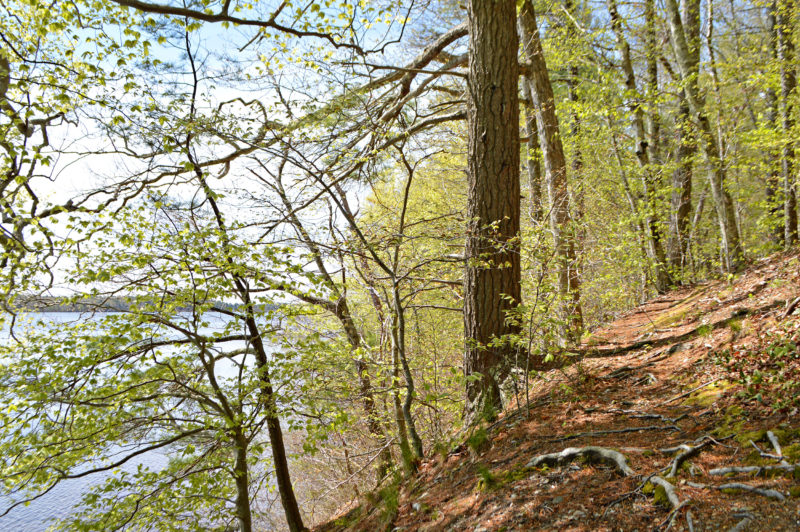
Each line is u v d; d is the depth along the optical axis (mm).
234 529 7734
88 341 6551
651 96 9930
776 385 3705
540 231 6852
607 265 10789
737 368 4348
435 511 4316
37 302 7379
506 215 6531
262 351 7797
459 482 4664
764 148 10039
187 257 6633
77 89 6344
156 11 6207
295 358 7629
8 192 6383
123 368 6832
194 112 7285
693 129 10523
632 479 3240
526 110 10922
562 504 3301
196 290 6648
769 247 11117
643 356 6238
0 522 12867
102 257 6766
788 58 9555
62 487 15641
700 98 9953
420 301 11164
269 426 8234
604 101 10227
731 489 2676
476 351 6418
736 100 10383
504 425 5344
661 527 2645
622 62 11930
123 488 6871
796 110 9312
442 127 10891
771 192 11266
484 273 6422
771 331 4762
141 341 6914
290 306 7645
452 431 7059
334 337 8875
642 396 4871
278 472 8406
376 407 9484
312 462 12961
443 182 12867
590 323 12211
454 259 6875
